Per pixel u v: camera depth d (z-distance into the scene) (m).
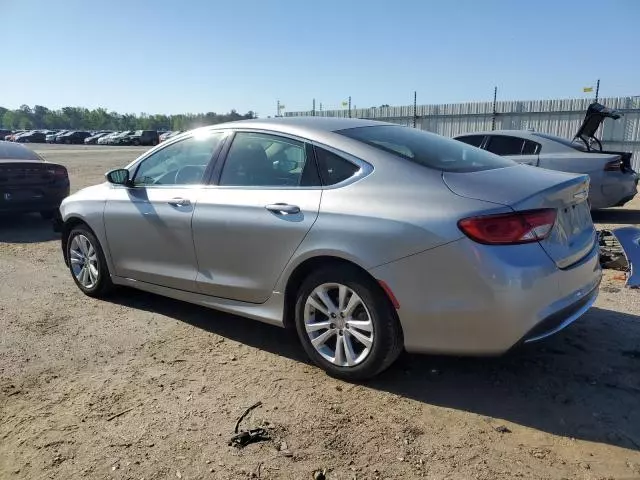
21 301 5.03
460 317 2.89
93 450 2.74
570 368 3.48
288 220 3.42
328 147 3.46
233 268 3.79
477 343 2.92
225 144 4.01
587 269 3.22
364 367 3.25
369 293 3.14
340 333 3.34
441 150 3.63
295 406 3.11
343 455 2.66
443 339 2.98
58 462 2.65
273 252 3.52
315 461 2.62
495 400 3.13
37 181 8.66
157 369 3.61
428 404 3.11
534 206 2.91
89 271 5.05
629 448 2.66
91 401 3.21
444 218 2.90
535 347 3.78
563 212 3.15
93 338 4.14
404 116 21.61
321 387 3.33
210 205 3.88
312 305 3.43
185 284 4.16
